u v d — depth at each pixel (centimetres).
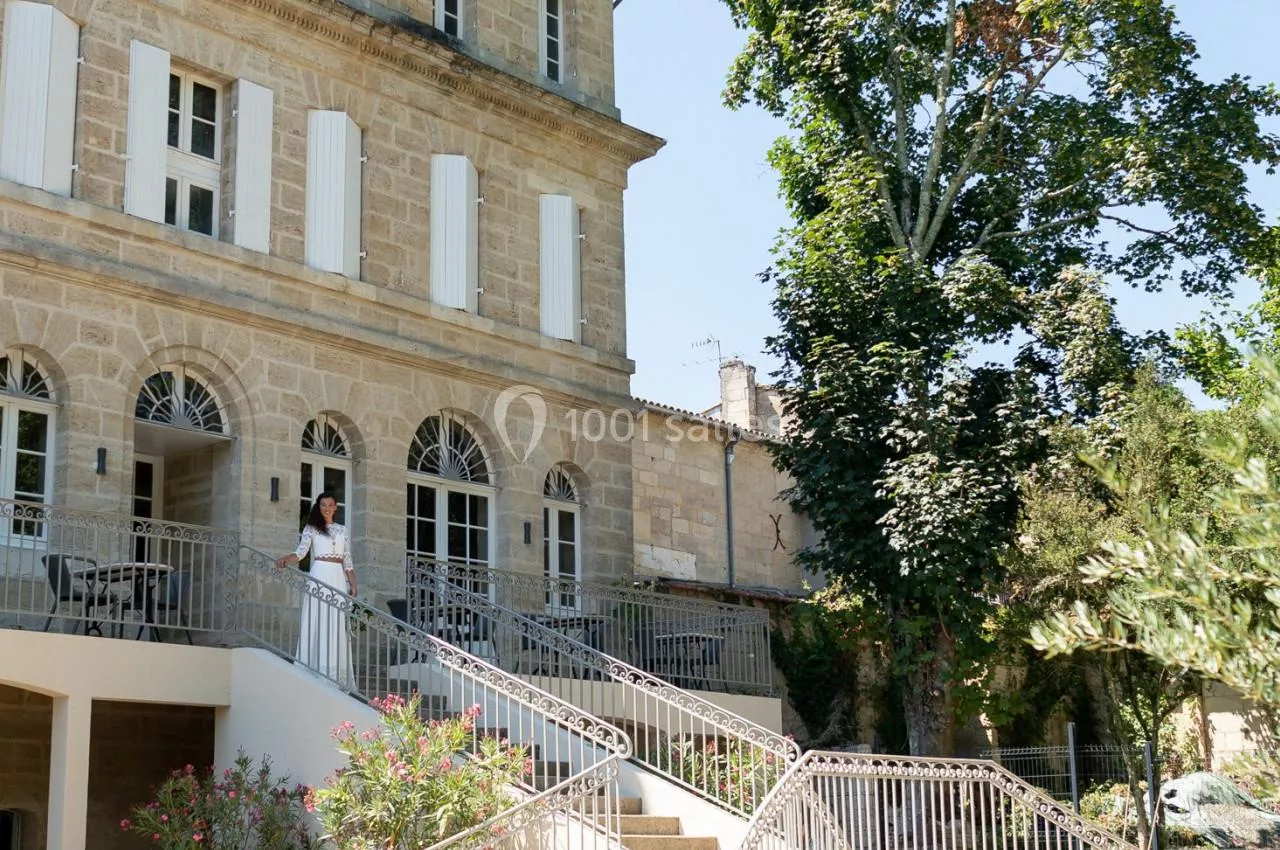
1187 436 2030
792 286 2122
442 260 1941
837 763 1267
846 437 2008
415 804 1154
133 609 1421
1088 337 2058
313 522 1512
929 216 2320
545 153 2125
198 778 1520
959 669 2005
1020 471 2039
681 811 1347
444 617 1650
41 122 1552
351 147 1869
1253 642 704
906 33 2323
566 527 2073
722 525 2684
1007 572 2119
